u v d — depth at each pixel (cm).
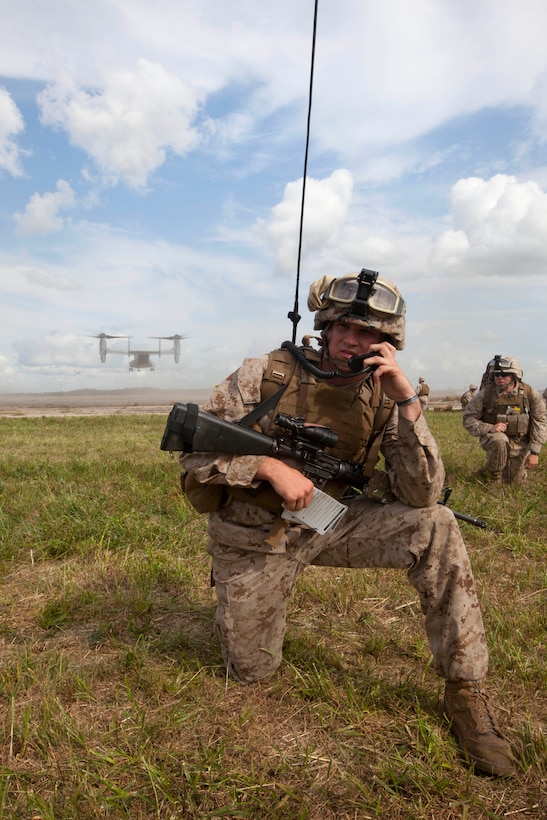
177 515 527
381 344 221
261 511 245
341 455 246
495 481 704
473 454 961
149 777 202
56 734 222
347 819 190
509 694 260
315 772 210
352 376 226
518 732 230
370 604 357
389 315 227
